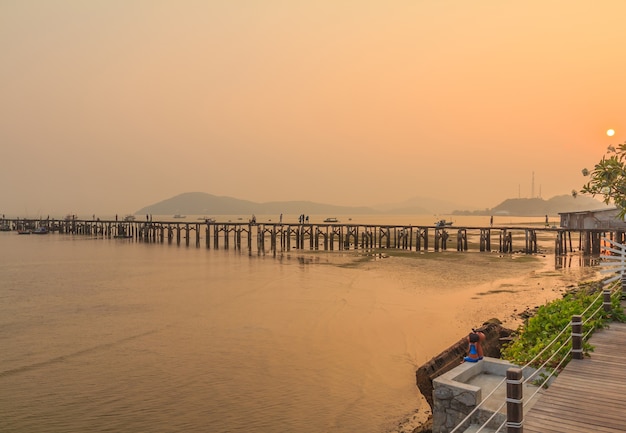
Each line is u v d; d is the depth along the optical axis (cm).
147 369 1675
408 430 1212
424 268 4588
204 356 1819
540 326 1105
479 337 941
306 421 1270
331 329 2209
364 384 1526
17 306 2850
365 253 6331
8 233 12800
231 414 1309
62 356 1830
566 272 4141
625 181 1011
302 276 4094
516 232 12538
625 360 945
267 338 2066
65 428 1223
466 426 765
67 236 11269
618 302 1366
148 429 1219
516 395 620
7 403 1378
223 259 5753
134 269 4747
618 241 4928
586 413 700
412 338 2045
